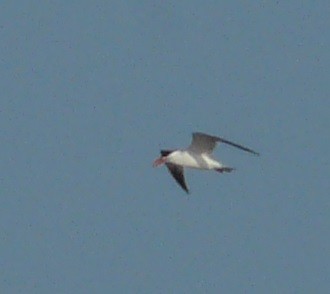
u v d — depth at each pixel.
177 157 72.69
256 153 71.62
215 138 72.31
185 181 74.00
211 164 72.56
